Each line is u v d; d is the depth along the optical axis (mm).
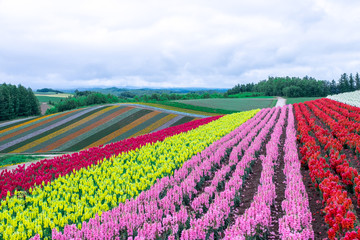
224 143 19047
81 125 53125
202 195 10555
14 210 11016
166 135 26375
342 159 13164
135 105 70438
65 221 9945
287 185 11688
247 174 14234
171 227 8609
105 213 9305
